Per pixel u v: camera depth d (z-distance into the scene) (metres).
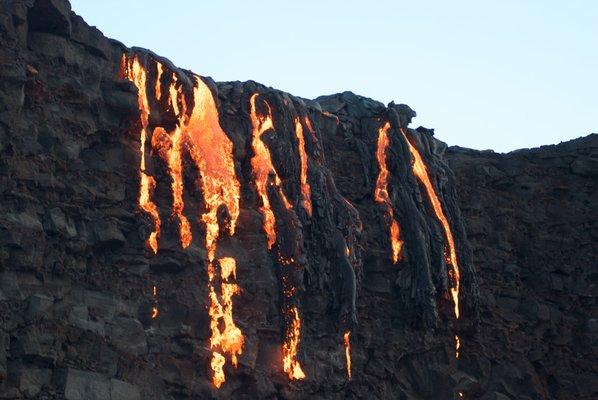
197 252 63.91
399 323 72.56
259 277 66.06
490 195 83.19
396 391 71.06
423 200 76.12
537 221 83.25
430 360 73.31
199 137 66.81
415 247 73.50
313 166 70.94
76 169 60.50
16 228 56.88
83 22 62.84
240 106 69.94
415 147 77.38
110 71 63.75
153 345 60.75
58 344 56.41
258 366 64.62
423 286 72.81
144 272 61.69
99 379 56.94
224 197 66.44
